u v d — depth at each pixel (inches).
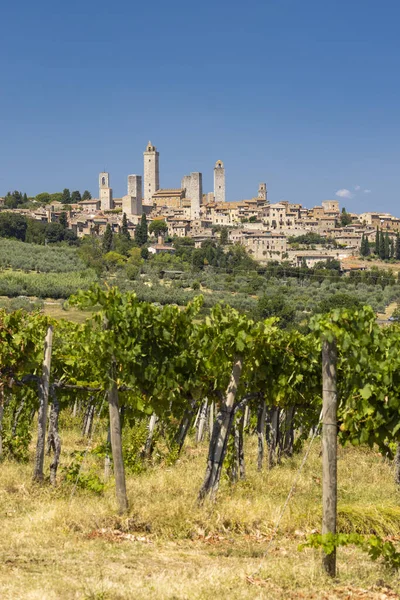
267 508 486.6
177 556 394.9
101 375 534.9
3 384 601.9
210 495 503.2
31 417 907.4
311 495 557.9
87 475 575.8
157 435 770.2
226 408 524.1
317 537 353.7
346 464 718.5
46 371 590.2
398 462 622.5
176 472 638.5
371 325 439.5
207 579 345.4
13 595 310.8
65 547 399.9
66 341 775.7
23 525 443.5
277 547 419.5
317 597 330.0
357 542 353.4
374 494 572.1
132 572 358.9
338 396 491.5
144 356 538.6
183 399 584.1
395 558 356.5
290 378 594.9
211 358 538.6
